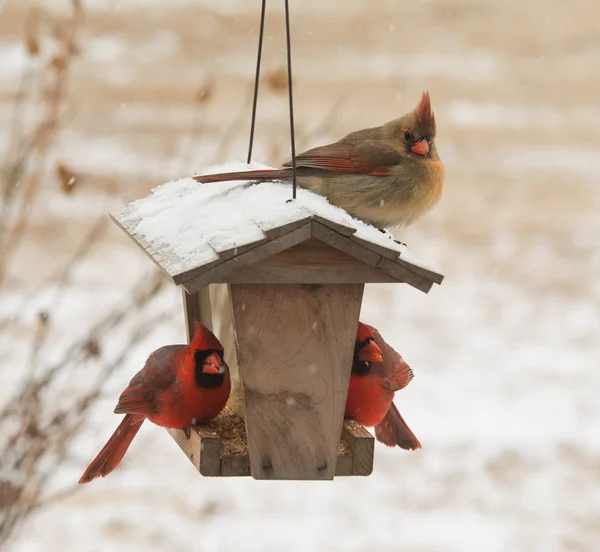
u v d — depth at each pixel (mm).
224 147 11000
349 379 6238
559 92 30703
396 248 5957
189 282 5719
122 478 11617
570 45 34969
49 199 19422
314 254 5953
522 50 34188
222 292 7531
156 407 6617
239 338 6105
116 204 18641
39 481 9188
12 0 29031
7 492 8805
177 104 25328
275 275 5945
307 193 6863
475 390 14586
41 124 10570
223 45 30750
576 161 25891
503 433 13305
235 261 5750
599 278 19453
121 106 24500
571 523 11438
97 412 11461
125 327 13555
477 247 20906
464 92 30031
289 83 6227
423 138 7441
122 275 16984
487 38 35156
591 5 39656
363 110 26344
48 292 15828
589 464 12656
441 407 13992
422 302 18062
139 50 29500
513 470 12383
